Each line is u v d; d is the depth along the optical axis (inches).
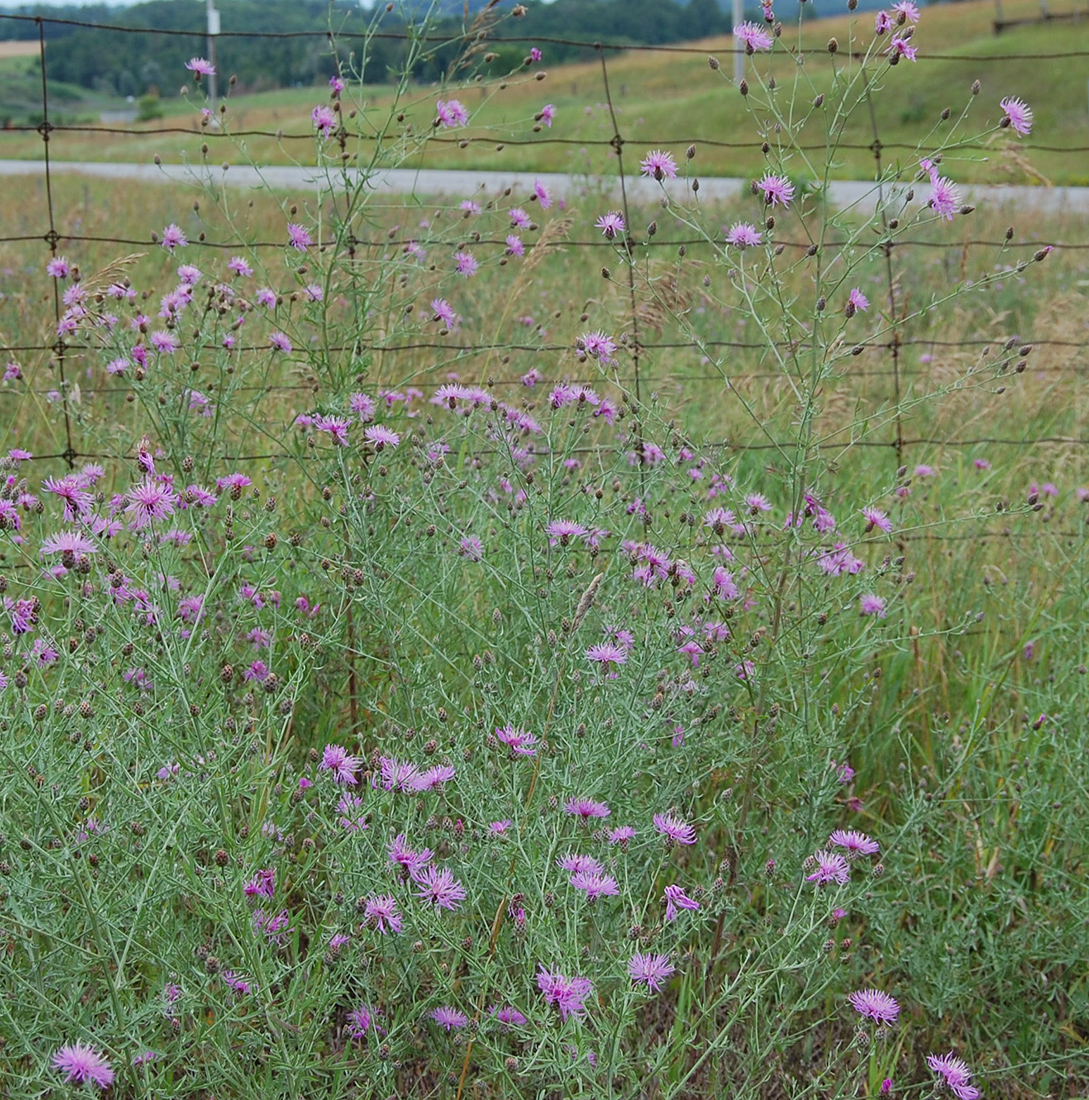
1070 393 213.2
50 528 125.6
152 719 93.7
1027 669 147.6
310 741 123.9
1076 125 832.3
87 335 144.5
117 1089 82.7
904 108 847.1
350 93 132.3
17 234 331.3
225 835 83.5
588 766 95.7
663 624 103.3
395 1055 87.6
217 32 152.1
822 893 96.5
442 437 132.2
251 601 112.9
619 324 165.2
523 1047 93.5
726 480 108.0
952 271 321.1
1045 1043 105.7
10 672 88.9
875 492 173.2
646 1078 84.1
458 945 84.7
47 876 79.4
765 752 112.1
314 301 130.0
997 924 117.3
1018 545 162.1
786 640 108.0
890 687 142.8
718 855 117.6
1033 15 1437.0
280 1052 82.1
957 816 119.3
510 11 133.1
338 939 85.8
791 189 101.8
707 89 1259.8
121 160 896.9
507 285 247.3
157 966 86.7
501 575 119.6
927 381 212.4
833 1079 96.1
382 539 120.4
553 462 126.6
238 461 143.7
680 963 99.6
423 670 114.0
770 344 101.7
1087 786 118.3
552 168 727.7
